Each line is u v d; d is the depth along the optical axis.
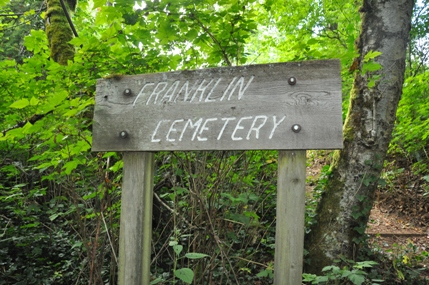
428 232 6.20
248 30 2.99
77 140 2.46
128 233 1.99
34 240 4.11
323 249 3.95
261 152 3.20
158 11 2.69
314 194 5.65
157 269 3.72
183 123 1.89
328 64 1.71
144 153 2.01
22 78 3.12
